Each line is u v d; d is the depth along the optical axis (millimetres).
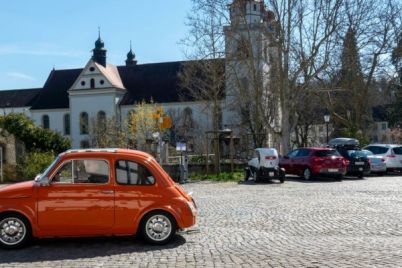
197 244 9742
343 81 49281
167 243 9820
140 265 8094
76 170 9789
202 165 30688
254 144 39031
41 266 8156
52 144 32531
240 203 16391
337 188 21719
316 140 68500
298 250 8930
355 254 8477
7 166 29391
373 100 61562
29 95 98625
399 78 57281
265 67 44938
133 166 9898
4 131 30266
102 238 10477
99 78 80062
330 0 40312
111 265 8148
